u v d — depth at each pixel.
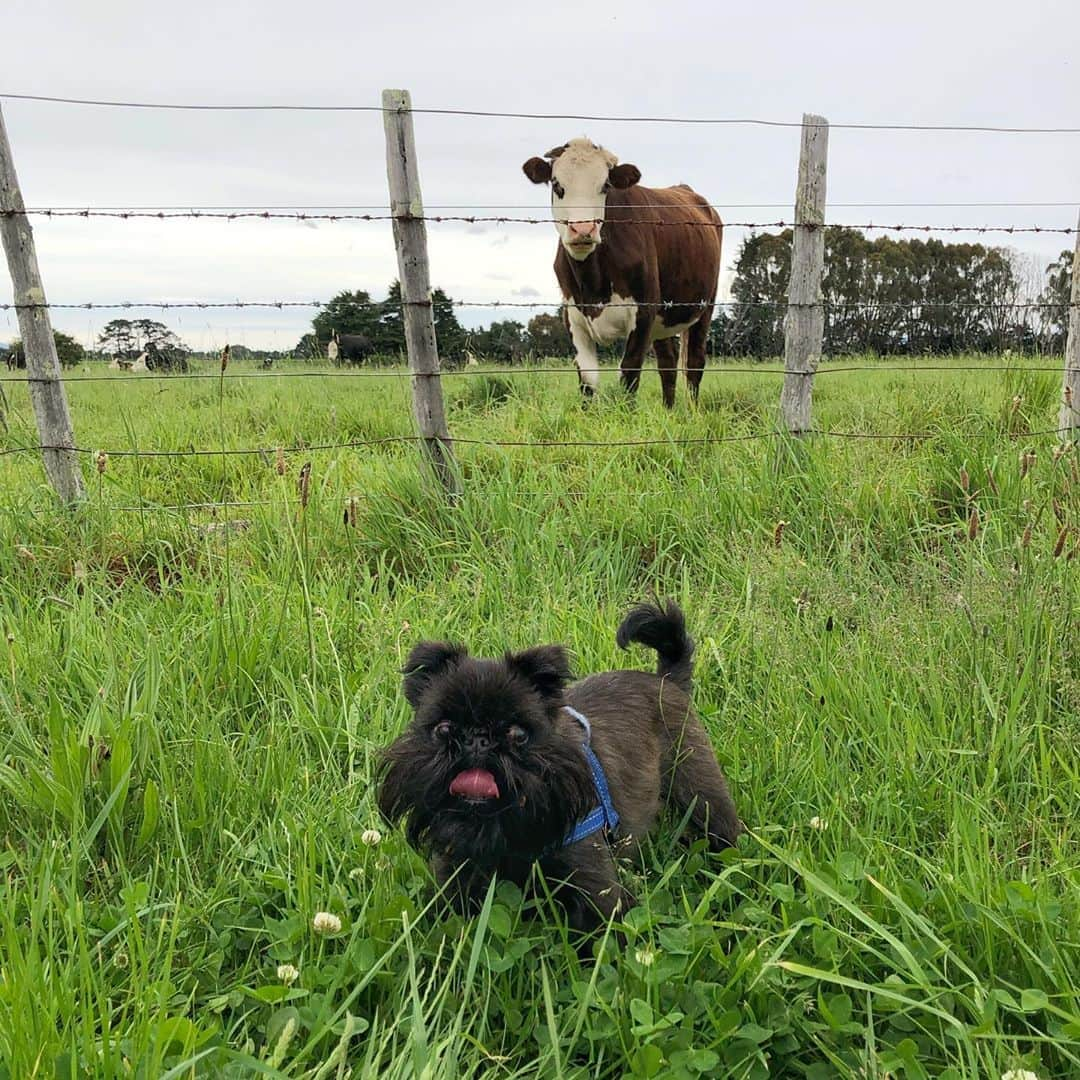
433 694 1.52
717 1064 1.35
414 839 1.57
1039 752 2.04
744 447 3.54
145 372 6.58
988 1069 1.26
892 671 2.25
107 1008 1.29
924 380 5.37
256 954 1.61
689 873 1.78
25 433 4.43
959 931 1.53
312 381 6.48
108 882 1.74
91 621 2.43
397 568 3.04
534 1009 1.45
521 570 2.83
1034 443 3.49
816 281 3.44
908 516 3.12
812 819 1.80
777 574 2.66
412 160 3.15
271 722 2.11
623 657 2.36
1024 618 2.29
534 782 1.45
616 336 5.37
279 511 3.10
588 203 4.99
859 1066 1.35
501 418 4.29
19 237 3.08
